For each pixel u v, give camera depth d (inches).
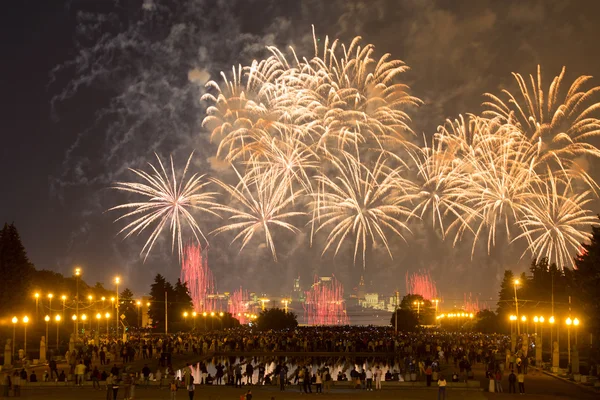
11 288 4884.4
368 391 3021.7
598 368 3383.4
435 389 3090.6
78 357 3545.8
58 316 5132.9
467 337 6343.5
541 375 3693.4
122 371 3518.7
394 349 5270.7
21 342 5029.5
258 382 3430.1
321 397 2783.0
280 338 5772.6
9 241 4975.4
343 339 5905.5
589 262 3846.0
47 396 2701.8
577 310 4020.7
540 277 5910.4
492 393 2940.5
